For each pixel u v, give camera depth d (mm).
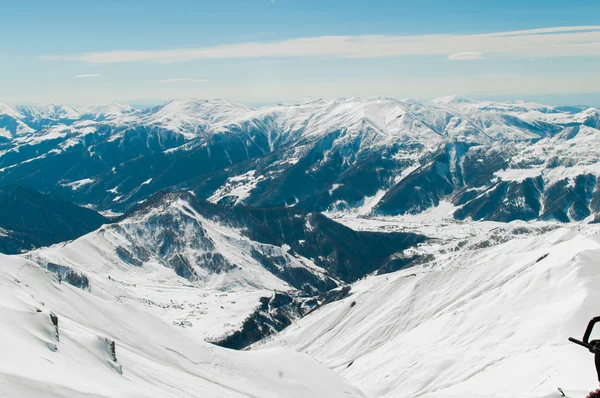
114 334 121438
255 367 144250
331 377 163250
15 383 41344
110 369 73438
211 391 98062
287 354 164000
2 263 123812
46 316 70500
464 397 36656
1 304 69375
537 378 125875
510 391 125625
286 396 133500
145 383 78688
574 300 166125
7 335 56281
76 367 60438
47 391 43031
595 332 147750
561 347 138625
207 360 133125
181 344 135000
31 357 52438
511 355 158875
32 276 127188
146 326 135375
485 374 146875
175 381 93562
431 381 168000
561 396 24156
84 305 130250
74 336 75250
